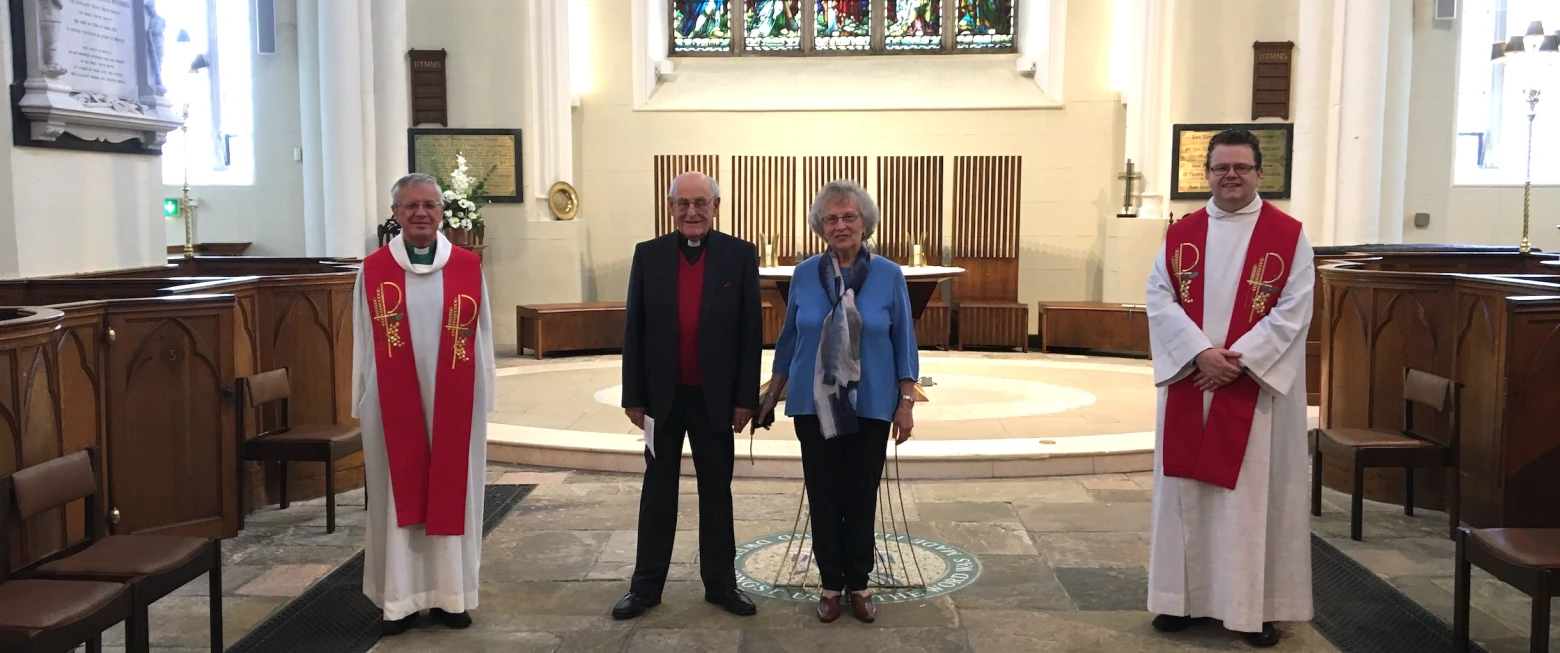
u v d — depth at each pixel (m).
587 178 11.73
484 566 4.17
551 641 3.41
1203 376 3.30
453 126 10.99
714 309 3.44
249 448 4.59
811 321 3.39
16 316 3.55
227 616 3.64
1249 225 3.36
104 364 4.05
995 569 4.11
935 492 5.32
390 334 3.42
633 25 11.50
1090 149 11.45
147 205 5.80
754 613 3.63
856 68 11.94
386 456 3.44
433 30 10.90
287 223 11.23
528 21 10.88
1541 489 4.30
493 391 3.59
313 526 4.75
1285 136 10.49
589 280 11.81
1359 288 5.26
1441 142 10.76
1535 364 4.22
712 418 3.45
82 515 3.77
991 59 11.95
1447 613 3.64
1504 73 10.86
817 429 3.45
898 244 11.60
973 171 11.45
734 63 12.05
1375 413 5.18
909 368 3.45
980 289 11.55
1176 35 10.60
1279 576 3.35
